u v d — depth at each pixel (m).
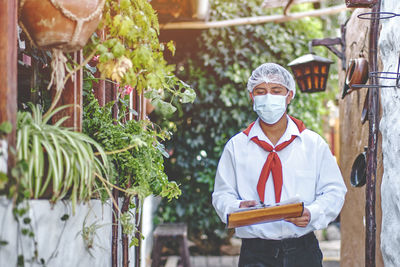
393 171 3.27
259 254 2.96
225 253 8.61
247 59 8.12
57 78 2.23
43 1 2.04
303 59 5.69
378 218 3.79
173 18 7.12
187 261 6.94
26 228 1.78
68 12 2.07
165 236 6.96
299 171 3.02
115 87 3.25
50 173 1.92
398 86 3.07
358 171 4.28
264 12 8.12
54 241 2.02
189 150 8.38
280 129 3.12
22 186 1.73
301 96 8.37
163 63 2.86
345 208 5.42
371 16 3.71
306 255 2.94
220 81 8.23
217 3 7.98
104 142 2.69
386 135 3.46
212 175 8.31
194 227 8.56
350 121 5.15
